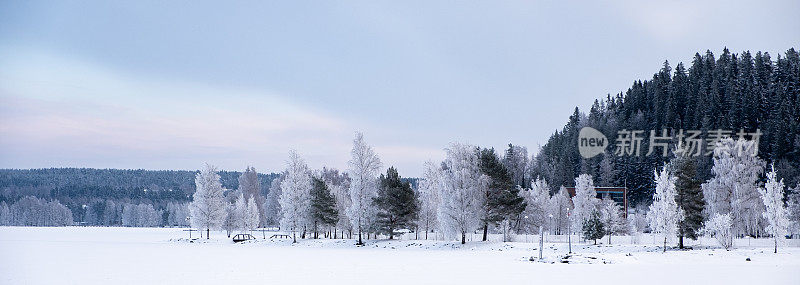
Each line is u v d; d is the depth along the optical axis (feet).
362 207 231.71
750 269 123.95
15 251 192.95
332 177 500.33
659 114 608.60
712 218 196.75
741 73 629.10
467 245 202.59
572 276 109.40
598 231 218.38
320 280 102.99
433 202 264.11
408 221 245.04
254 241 268.21
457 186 213.05
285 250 203.92
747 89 561.02
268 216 461.78
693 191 196.65
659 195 189.16
